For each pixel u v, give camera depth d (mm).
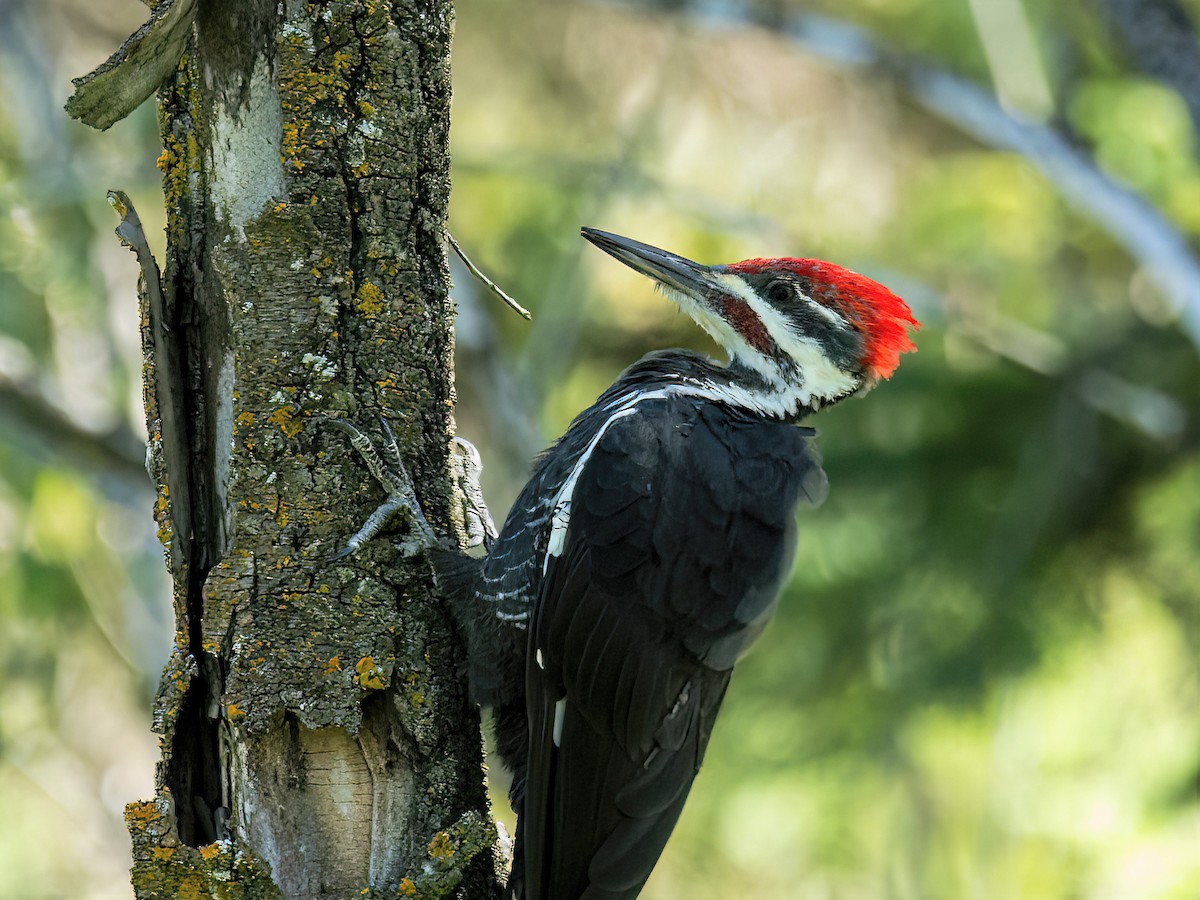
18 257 13195
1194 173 13000
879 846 13914
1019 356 12867
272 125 5750
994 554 12312
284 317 5773
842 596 12656
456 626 6043
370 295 5871
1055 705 13508
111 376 13797
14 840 15617
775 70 16469
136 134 13883
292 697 5656
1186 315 12086
